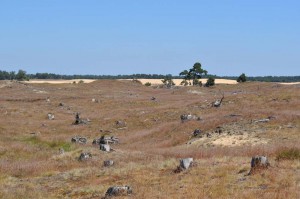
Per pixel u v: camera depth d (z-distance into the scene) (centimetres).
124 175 2877
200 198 2033
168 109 8100
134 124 7194
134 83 16512
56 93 12800
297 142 3994
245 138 4594
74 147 4588
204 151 3878
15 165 3575
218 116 6206
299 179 2219
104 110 9350
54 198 2444
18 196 2497
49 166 3538
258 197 1958
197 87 14025
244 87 13212
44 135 6278
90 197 2378
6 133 5959
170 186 2372
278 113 5772
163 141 5453
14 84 14112
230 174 2502
